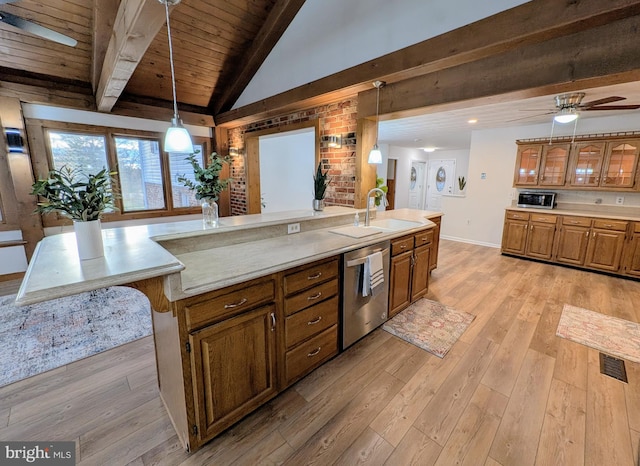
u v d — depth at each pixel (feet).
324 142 11.94
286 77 11.88
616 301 10.79
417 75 8.56
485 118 14.21
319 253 6.48
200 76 13.93
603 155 13.97
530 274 13.75
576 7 5.63
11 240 12.41
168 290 4.22
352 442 5.10
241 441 5.11
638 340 8.19
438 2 7.34
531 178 16.21
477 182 19.25
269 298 5.55
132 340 8.12
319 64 10.47
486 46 6.70
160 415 5.65
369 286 7.60
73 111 13.23
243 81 14.01
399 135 20.29
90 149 13.97
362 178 10.86
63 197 4.17
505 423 5.49
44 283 3.45
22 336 8.21
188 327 4.48
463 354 7.58
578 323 9.11
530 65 6.82
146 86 13.87
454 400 6.05
